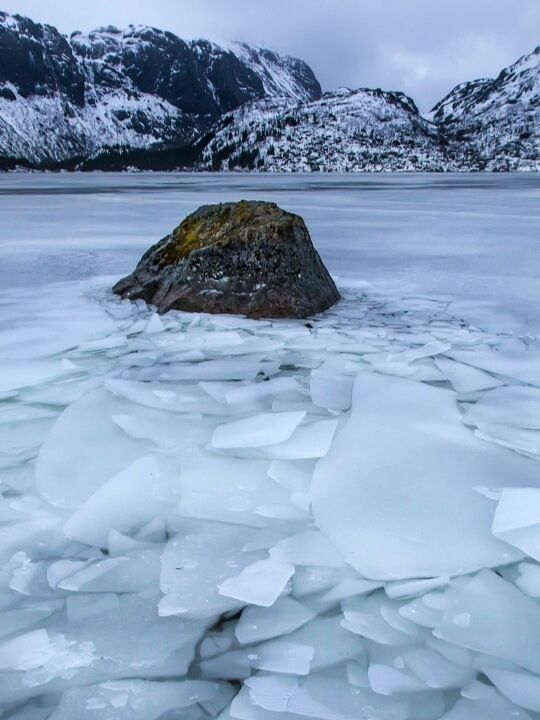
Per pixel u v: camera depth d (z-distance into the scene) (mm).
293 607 1429
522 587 1477
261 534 1717
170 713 1147
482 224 11891
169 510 1835
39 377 3096
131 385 2848
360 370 3166
